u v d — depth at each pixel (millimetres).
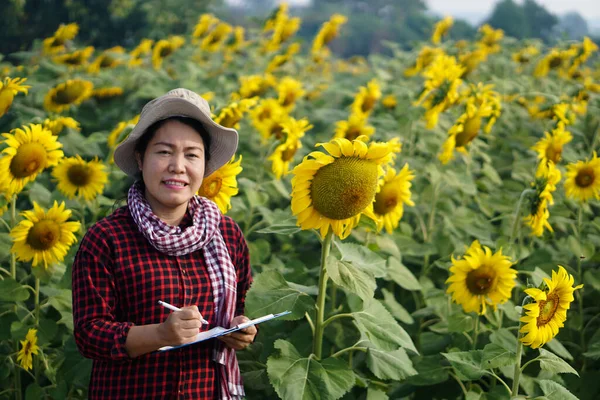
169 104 2463
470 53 7996
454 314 3812
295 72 9977
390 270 3996
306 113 7395
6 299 3732
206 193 3350
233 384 2629
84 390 3902
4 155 3832
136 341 2311
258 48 10047
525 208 4418
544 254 4570
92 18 17781
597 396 4121
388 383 3918
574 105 5711
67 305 3885
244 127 6199
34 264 3801
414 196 4953
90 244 2438
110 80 7711
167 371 2479
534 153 6074
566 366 2982
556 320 3031
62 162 4355
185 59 9820
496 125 6867
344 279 2885
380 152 2785
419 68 8211
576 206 5230
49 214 3797
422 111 5078
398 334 3051
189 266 2539
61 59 8125
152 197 2562
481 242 4477
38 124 4043
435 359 3703
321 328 3129
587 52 8445
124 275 2436
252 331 2590
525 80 8297
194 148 2520
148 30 18000
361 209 2857
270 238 5301
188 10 18578
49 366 3953
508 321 4238
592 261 4781
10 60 16359
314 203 2838
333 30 8742
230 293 2596
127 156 2586
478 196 5457
